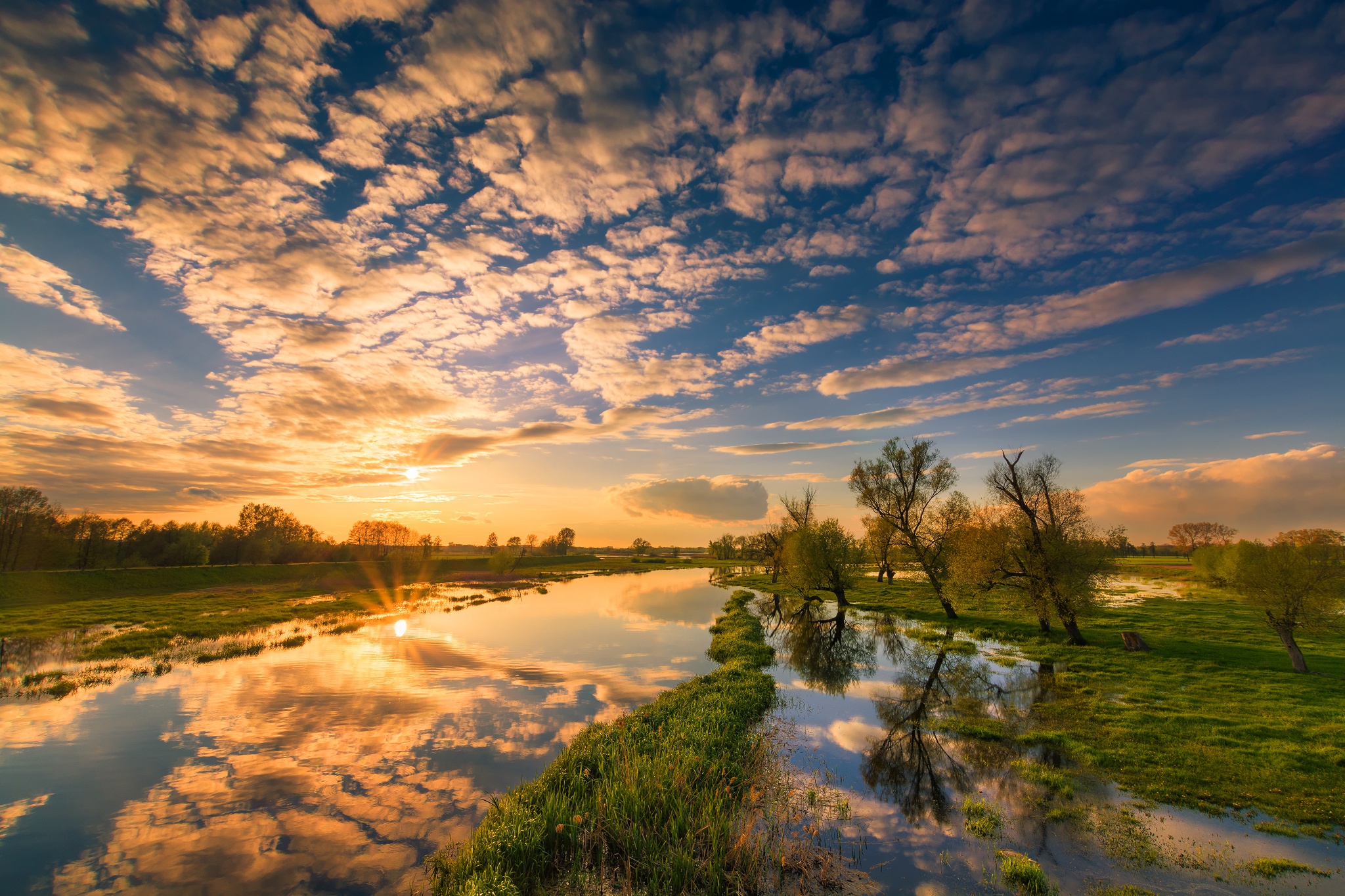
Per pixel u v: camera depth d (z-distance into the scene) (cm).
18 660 2852
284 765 1573
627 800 1224
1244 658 2739
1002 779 1465
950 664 2906
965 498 4566
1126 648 2980
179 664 2812
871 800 1357
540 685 2462
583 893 966
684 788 1287
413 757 1633
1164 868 1034
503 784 1460
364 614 4856
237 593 6234
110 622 3975
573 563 15162
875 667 2858
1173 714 1878
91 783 1448
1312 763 1446
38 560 6950
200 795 1386
